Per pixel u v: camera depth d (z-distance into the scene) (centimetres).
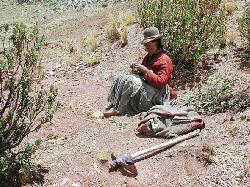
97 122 318
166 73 314
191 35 365
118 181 255
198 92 333
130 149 280
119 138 295
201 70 367
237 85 332
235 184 242
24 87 254
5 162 236
